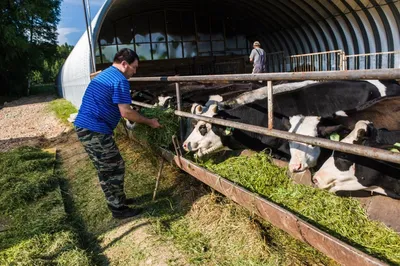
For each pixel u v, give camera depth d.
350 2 11.04
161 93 6.42
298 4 12.80
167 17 15.19
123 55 3.26
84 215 3.79
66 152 6.70
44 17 28.42
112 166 3.38
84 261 2.82
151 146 4.14
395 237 2.05
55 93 31.94
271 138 3.50
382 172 2.26
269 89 2.46
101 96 3.18
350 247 1.74
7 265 2.80
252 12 15.09
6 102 24.06
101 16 10.45
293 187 2.70
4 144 8.35
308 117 3.03
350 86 3.64
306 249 2.53
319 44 13.91
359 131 2.27
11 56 25.94
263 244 2.60
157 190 4.08
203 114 3.67
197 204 3.46
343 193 2.54
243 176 2.94
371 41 11.37
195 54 16.05
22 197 4.23
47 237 3.21
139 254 2.89
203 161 3.56
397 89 3.80
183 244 2.90
